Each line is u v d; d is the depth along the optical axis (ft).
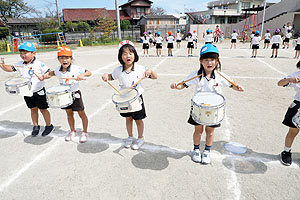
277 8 95.96
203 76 8.76
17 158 10.57
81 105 11.21
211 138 9.46
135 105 9.35
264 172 9.09
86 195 8.08
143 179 8.85
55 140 12.22
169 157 10.32
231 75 26.76
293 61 36.17
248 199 7.69
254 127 13.08
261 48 58.29
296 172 9.04
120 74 10.05
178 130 12.96
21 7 152.66
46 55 54.34
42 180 8.96
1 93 21.71
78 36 87.04
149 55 47.70
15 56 53.93
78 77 10.34
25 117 15.62
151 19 114.21
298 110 7.91
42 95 11.82
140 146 11.31
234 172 9.14
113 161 10.12
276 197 7.74
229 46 67.97
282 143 11.25
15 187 8.61
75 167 9.73
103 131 13.10
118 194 8.09
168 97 19.01
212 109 7.72
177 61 38.47
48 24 115.14
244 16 121.60
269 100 17.70
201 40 98.02
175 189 8.27
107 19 85.20
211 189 8.21
